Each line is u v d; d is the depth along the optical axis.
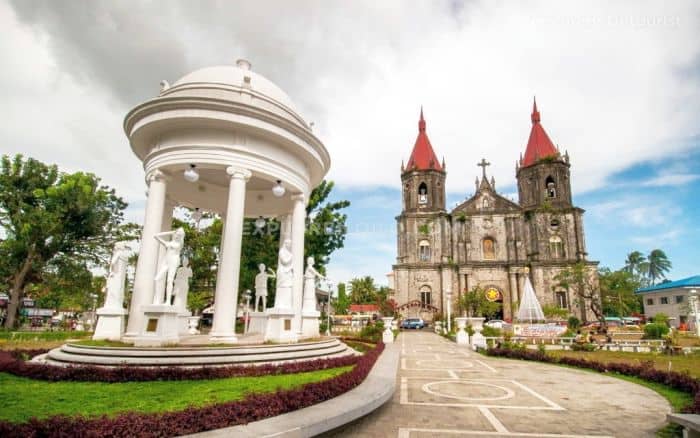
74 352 9.53
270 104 12.74
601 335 28.42
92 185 30.73
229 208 11.55
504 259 52.22
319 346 12.03
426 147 57.78
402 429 6.66
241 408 5.58
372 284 76.69
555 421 7.26
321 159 14.52
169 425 4.83
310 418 5.71
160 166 11.89
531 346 22.89
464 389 10.17
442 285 51.66
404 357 17.73
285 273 12.29
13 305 27.36
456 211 55.47
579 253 48.81
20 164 29.61
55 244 28.84
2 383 7.84
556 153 51.97
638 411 8.07
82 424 4.66
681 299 51.88
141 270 11.30
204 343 10.42
